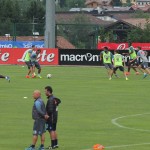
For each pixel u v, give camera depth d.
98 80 81.56
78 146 36.59
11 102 56.66
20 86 72.00
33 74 84.12
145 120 46.88
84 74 92.06
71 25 139.62
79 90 68.31
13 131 41.50
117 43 131.50
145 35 142.88
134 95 63.84
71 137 39.59
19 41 132.38
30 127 43.03
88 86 73.12
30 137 39.31
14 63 114.31
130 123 45.41
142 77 87.31
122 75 90.81
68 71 98.25
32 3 190.62
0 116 48.06
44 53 113.19
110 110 52.19
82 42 143.12
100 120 46.69
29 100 58.16
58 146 36.03
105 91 67.56
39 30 144.00
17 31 139.88
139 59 90.94
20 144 37.03
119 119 47.28
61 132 41.41
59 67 108.12
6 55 114.62
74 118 47.56
